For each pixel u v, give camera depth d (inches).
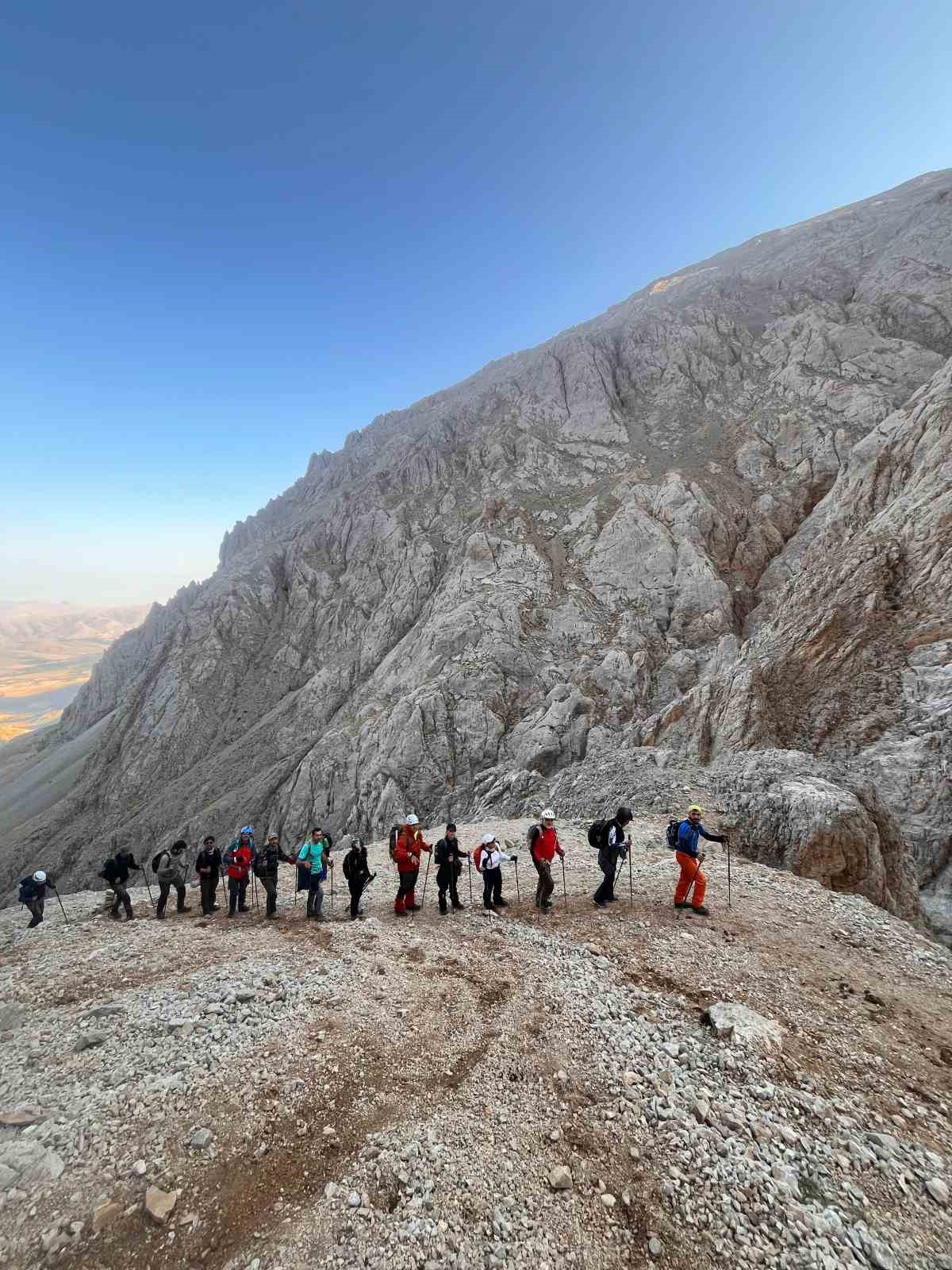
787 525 2154.3
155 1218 206.1
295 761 2144.4
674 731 1293.1
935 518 1204.5
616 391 3065.9
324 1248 197.8
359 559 2974.9
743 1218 212.2
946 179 4259.4
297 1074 287.0
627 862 629.6
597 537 2271.2
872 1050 310.3
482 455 3043.8
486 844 532.1
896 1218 212.4
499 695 1899.6
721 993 361.7
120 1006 353.4
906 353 2407.7
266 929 520.4
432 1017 341.4
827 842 629.0
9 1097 273.4
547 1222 209.6
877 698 1087.0
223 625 2955.2
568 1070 291.6
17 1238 199.6
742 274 4183.1
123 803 2448.3
